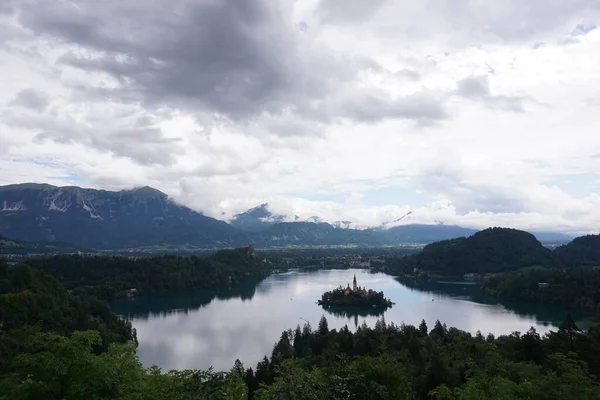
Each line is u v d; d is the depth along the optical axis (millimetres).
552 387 42125
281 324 198875
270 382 85125
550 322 193375
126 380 31953
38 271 167250
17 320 111312
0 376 31328
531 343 90062
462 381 76250
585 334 81312
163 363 135250
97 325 142125
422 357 98750
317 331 146500
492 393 41531
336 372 34156
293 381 26109
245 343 162125
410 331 133750
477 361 83438
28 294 41062
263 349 153375
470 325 187625
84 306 156875
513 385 42156
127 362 33281
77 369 30328
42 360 29953
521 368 55969
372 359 38719
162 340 166750
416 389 73375
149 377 32062
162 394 27109
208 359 140375
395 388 34375
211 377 25109
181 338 170125
